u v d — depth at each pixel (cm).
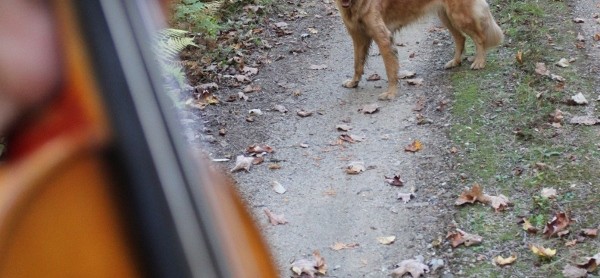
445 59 819
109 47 50
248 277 59
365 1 731
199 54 826
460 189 531
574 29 828
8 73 48
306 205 538
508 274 423
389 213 516
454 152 589
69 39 49
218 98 738
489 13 754
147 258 48
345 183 566
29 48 48
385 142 630
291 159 613
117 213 48
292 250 481
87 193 47
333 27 950
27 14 49
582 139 573
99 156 48
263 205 541
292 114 706
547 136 585
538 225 467
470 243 457
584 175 517
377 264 459
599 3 911
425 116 670
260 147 630
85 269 47
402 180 559
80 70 49
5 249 44
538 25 849
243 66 817
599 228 451
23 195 46
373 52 881
